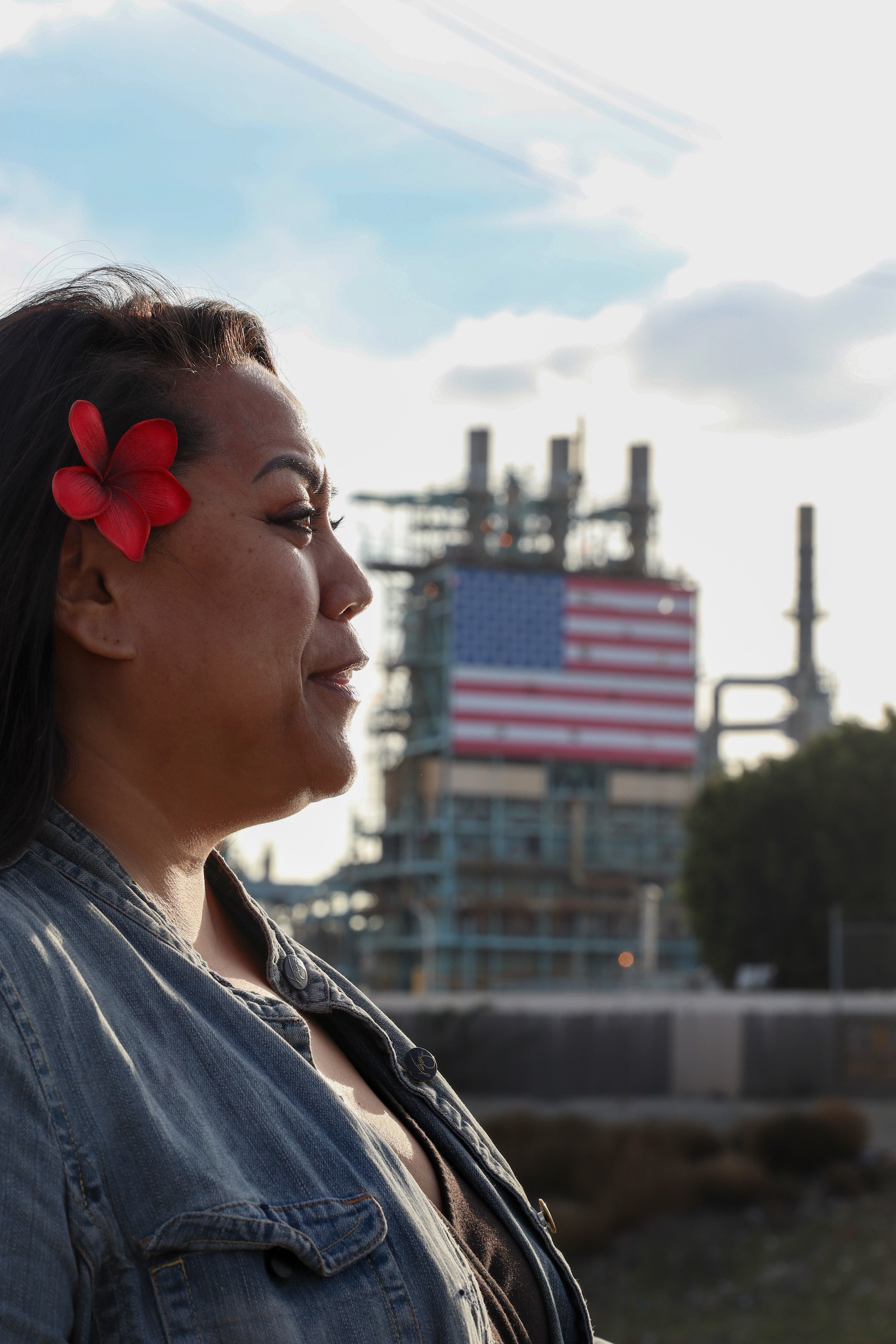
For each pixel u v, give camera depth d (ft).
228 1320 2.47
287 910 267.39
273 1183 2.68
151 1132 2.53
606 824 238.27
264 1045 2.92
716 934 150.92
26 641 2.91
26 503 2.96
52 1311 2.31
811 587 277.03
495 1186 3.84
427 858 239.50
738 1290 70.90
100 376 3.09
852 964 114.73
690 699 241.76
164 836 3.26
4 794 2.85
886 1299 66.08
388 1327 2.66
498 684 235.61
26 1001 2.50
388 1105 3.76
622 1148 88.38
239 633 3.14
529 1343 3.43
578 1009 116.98
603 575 253.24
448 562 243.19
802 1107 105.81
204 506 3.14
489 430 257.75
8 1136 2.35
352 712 3.46
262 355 3.56
